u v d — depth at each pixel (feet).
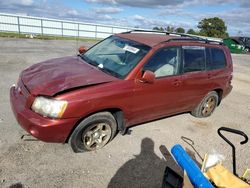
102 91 12.28
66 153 13.06
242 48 93.04
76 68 14.07
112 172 12.20
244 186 7.47
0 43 47.96
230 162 14.47
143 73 13.89
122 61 14.53
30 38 64.85
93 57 16.01
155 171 12.77
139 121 15.24
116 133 15.66
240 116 22.41
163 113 16.44
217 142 16.71
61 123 11.35
